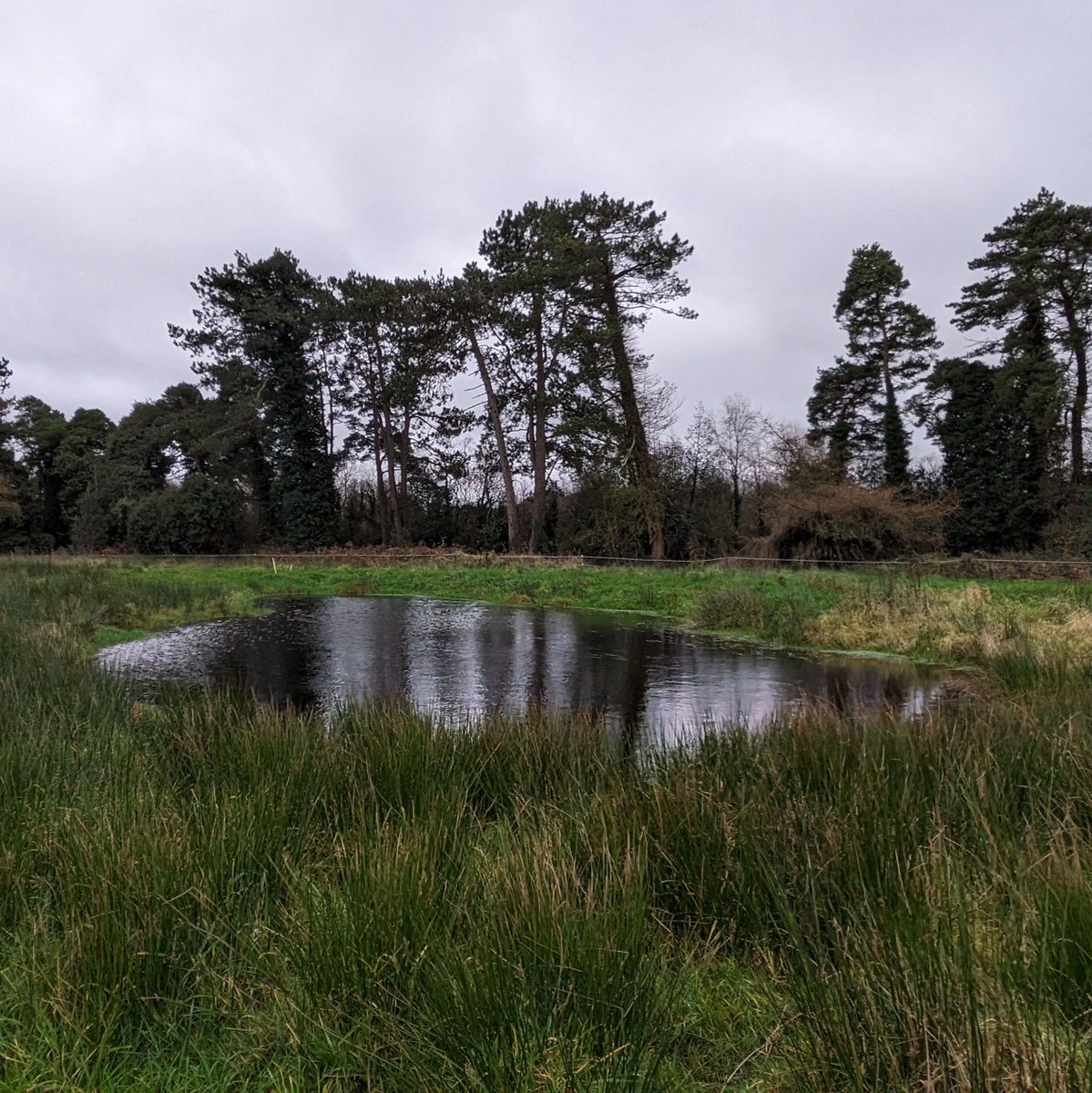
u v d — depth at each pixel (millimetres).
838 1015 2127
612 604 18297
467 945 2488
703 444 39594
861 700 8383
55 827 3443
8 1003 2453
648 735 6625
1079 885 2570
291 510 36031
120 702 6504
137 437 38719
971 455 31703
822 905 2822
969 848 3322
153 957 2521
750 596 15086
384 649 12312
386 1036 2260
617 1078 2070
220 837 3215
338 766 4527
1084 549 23344
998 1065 1871
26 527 42500
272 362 35906
